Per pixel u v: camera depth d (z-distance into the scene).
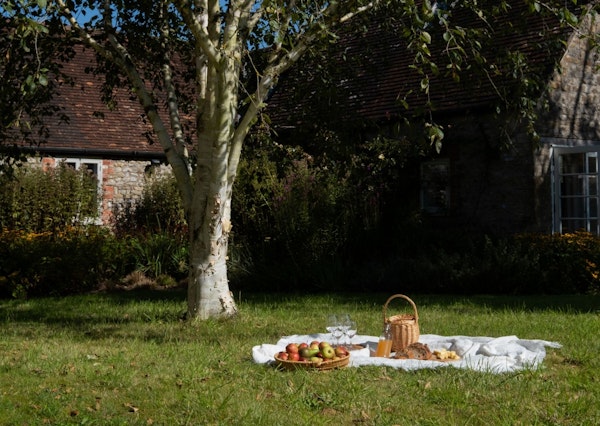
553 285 13.67
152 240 16.89
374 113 17.06
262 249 15.68
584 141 15.73
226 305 9.96
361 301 12.53
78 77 21.17
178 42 11.81
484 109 15.35
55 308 12.14
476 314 10.54
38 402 5.65
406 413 5.33
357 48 13.49
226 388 5.99
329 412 5.38
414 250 15.29
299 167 15.91
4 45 10.06
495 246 15.02
